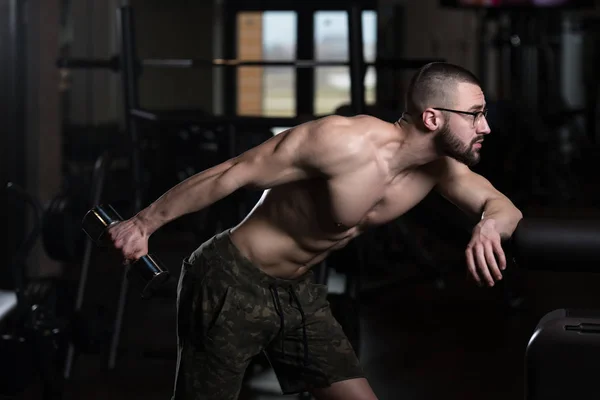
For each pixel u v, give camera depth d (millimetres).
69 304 4031
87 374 4152
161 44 13242
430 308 5539
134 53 4340
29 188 5648
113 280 5926
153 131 7277
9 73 5215
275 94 14062
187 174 7281
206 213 5125
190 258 2549
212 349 2434
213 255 2467
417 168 2389
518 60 11055
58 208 4086
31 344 3395
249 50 13969
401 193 2387
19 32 5285
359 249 4020
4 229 5043
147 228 2352
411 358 4473
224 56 13898
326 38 13891
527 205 9727
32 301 3699
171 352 4160
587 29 13852
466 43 12531
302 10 13820
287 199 2398
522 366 4328
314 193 2355
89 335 3924
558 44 12508
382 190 2326
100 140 9727
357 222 2363
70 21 9234
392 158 2291
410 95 2252
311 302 2537
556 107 11500
